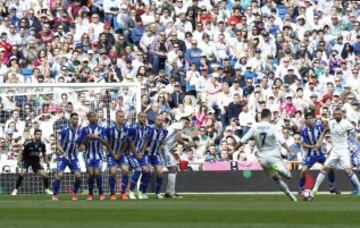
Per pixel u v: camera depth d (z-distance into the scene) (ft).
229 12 367.04
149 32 345.92
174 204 200.13
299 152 295.28
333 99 331.16
